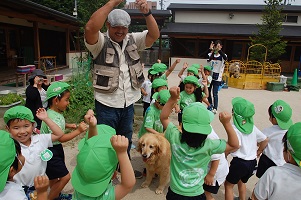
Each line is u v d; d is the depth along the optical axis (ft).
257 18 75.00
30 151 8.42
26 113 8.13
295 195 6.22
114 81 10.69
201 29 69.05
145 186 12.61
